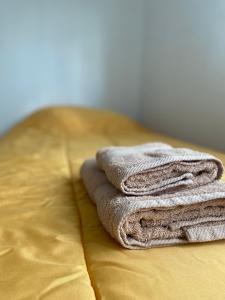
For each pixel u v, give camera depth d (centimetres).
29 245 63
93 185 87
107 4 244
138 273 54
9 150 155
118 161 80
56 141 187
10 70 231
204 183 74
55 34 237
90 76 252
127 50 255
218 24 181
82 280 53
